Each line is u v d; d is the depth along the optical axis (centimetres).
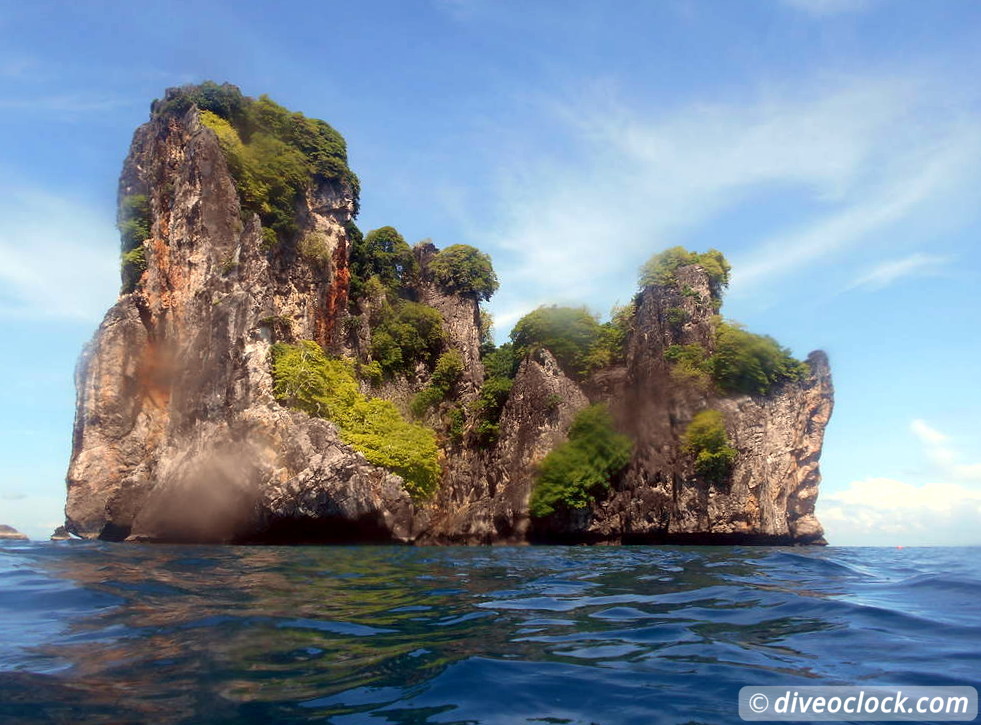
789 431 6231
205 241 5541
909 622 1164
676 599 1450
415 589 1636
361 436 5528
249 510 4634
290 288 6144
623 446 6175
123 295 5866
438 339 7250
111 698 765
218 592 1500
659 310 6569
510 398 6675
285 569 2114
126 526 4941
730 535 5697
